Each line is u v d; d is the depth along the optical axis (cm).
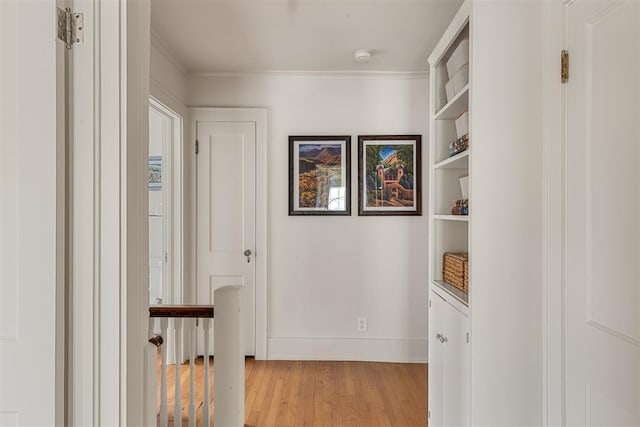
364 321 362
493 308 163
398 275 361
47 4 100
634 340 109
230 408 211
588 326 129
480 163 162
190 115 360
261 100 364
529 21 161
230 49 309
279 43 297
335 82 362
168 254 346
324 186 362
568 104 140
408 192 359
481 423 163
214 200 363
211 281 363
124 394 107
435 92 238
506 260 162
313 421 258
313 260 364
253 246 362
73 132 106
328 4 241
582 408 133
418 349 360
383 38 288
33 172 100
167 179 346
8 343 100
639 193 107
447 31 207
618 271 115
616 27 116
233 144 362
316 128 363
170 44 300
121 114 107
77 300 106
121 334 107
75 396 106
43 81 100
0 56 100
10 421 100
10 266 101
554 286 149
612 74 118
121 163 107
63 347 103
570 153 139
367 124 362
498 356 163
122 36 107
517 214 162
